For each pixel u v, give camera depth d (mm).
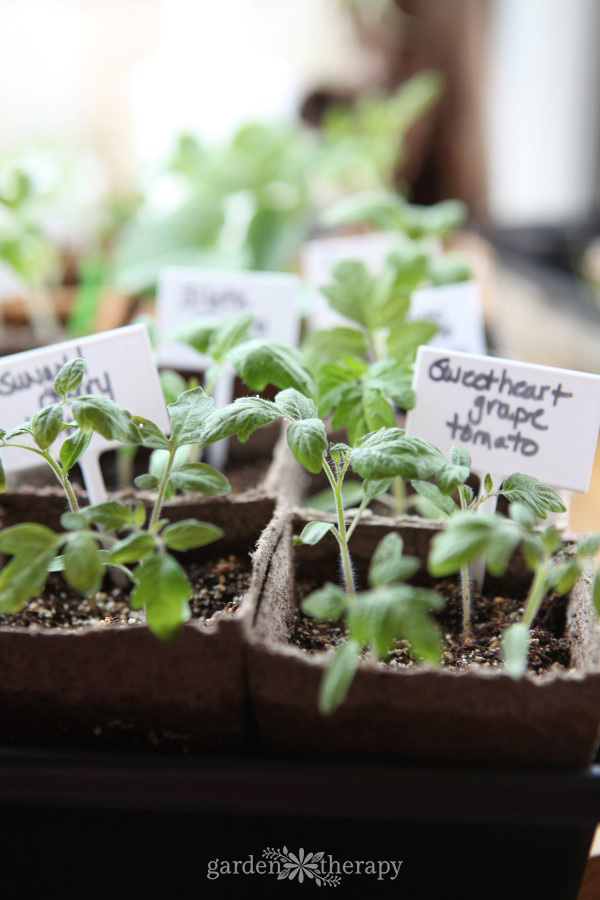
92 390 315
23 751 269
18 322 490
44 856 281
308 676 260
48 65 859
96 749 275
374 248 449
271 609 279
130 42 860
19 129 881
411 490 377
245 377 294
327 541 318
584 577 294
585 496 418
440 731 262
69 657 267
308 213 613
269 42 888
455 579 322
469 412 305
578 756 261
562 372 295
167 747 276
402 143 695
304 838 275
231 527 328
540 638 298
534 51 869
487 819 261
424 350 307
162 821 275
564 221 657
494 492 304
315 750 269
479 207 728
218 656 263
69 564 248
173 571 252
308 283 442
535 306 563
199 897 285
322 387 311
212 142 575
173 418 275
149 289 479
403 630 235
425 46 695
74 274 551
